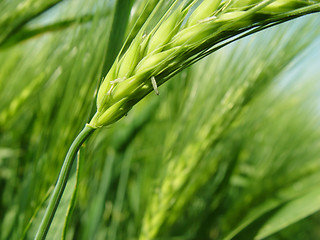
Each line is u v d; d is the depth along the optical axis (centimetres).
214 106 23
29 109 25
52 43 22
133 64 11
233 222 28
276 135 39
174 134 24
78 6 20
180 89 24
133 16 15
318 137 42
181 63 11
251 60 23
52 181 17
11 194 23
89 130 12
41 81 22
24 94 23
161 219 23
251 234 21
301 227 47
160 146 26
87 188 25
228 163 29
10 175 24
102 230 26
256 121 30
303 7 11
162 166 23
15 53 25
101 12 17
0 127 24
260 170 34
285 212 22
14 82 24
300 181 33
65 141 17
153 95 29
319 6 10
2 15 19
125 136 27
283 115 41
